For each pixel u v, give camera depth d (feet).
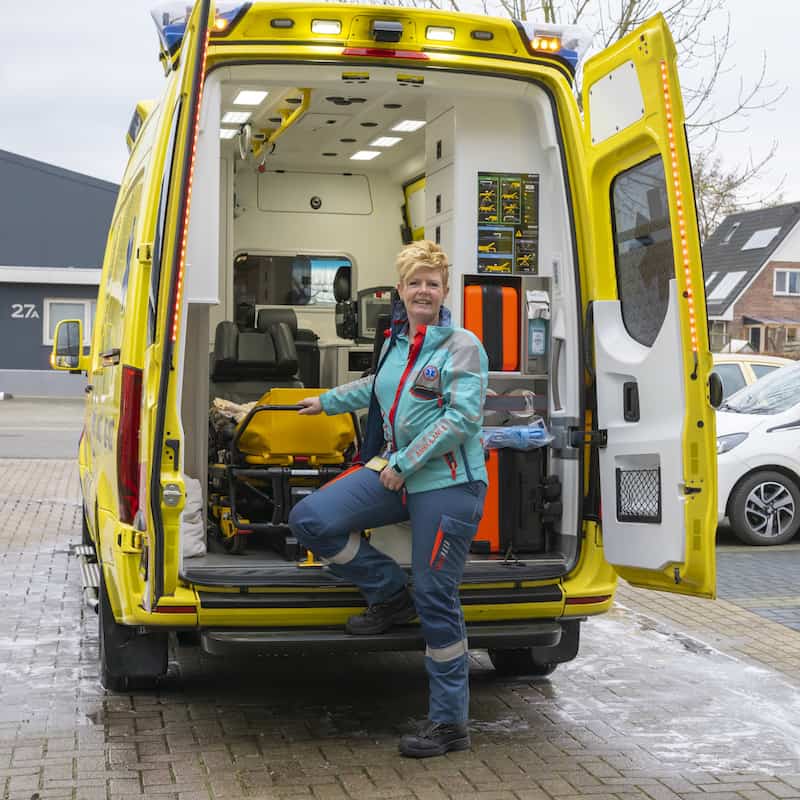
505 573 16.92
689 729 17.56
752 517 35.17
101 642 18.78
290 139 26.66
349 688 19.53
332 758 15.87
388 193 30.99
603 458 17.07
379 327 17.31
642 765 15.85
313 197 30.60
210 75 16.39
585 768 15.66
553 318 18.03
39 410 92.48
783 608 26.63
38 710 17.84
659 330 16.07
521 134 18.13
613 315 17.15
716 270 176.04
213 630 15.94
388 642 16.10
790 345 167.73
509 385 18.39
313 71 16.83
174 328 14.94
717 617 25.70
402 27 16.76
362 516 15.79
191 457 18.30
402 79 17.17
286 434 18.42
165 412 15.23
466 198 17.98
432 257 15.83
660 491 15.94
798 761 16.16
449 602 15.79
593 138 17.10
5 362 110.42
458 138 17.95
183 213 14.85
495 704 18.79
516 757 16.06
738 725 17.81
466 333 15.81
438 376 15.61
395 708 18.35
